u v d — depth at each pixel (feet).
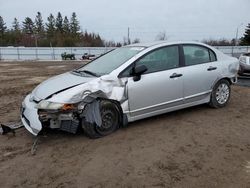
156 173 13.11
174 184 12.21
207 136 17.28
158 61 19.29
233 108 23.08
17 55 226.79
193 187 11.96
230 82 23.35
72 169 13.74
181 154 14.93
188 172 13.15
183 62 20.30
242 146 15.85
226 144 16.12
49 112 15.96
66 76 19.04
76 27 387.14
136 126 18.97
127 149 15.61
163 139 16.85
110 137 17.24
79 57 234.99
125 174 13.10
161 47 19.61
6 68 88.33
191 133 17.74
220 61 22.41
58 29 384.68
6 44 333.62
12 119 21.90
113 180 12.66
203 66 21.20
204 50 21.80
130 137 17.19
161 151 15.30
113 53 20.84
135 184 12.28
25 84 43.75
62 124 16.44
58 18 385.70
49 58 229.45
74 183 12.55
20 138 17.76
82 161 14.47
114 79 17.44
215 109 22.65
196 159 14.37
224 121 19.90
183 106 20.47
